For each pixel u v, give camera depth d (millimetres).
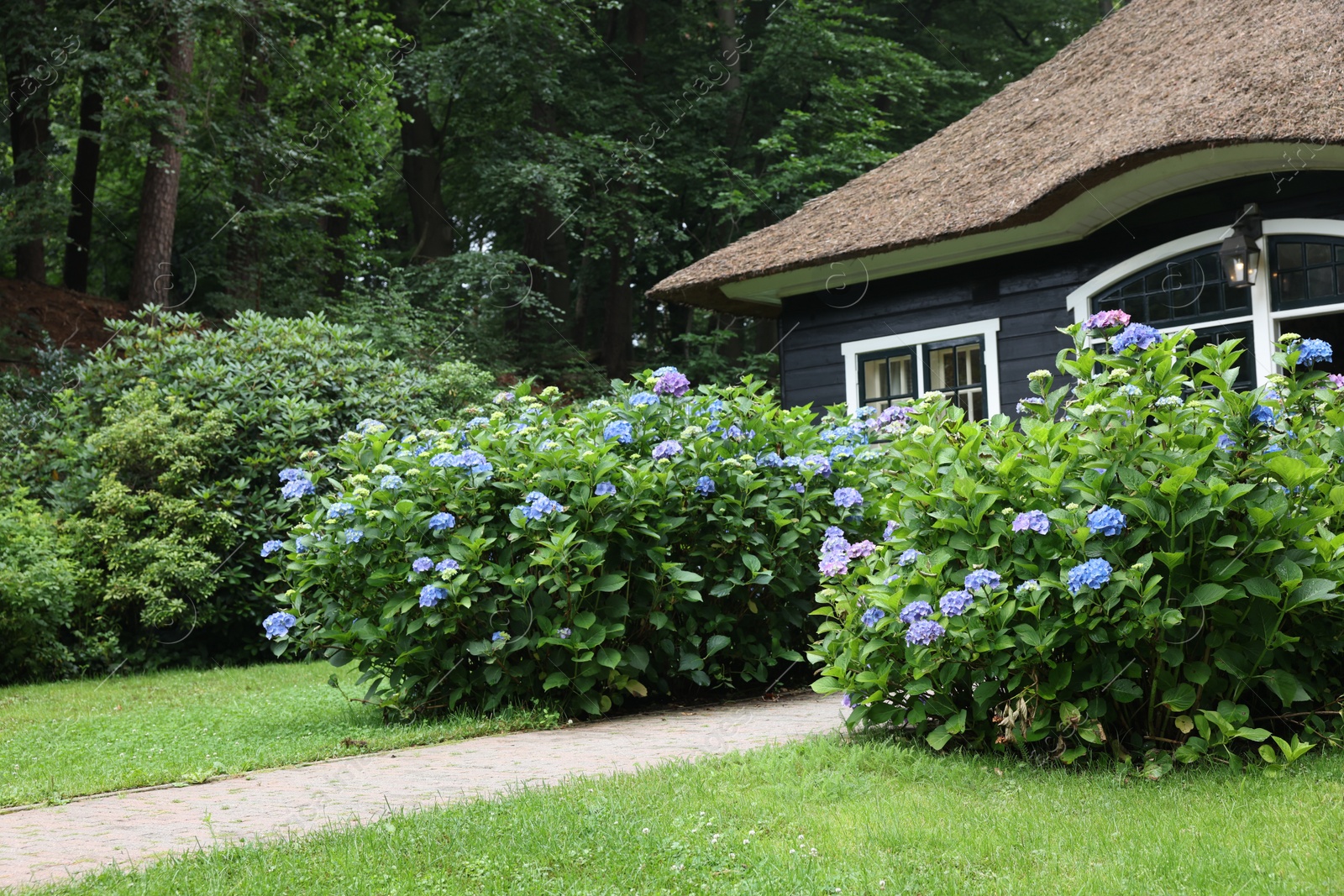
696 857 3336
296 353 11367
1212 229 9789
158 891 3104
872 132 24156
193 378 10898
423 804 4156
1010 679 4590
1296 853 3209
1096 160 9477
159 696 8156
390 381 11695
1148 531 4355
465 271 21453
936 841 3488
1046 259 11047
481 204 25875
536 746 5375
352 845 3490
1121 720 4617
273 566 10484
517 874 3221
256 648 10461
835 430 7332
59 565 9523
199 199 19641
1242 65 9711
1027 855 3332
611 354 26109
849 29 26859
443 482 6293
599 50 24672
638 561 6371
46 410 12109
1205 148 8922
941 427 5117
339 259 24266
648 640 6562
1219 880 3037
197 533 10203
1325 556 4391
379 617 6398
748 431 6945
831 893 3047
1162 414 4621
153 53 16969
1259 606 4355
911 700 4852
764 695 6832
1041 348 11055
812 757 4641
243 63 18875
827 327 12984
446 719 6207
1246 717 4289
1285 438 4770
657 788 4180
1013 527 4480
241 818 4094
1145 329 4793
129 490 10180
